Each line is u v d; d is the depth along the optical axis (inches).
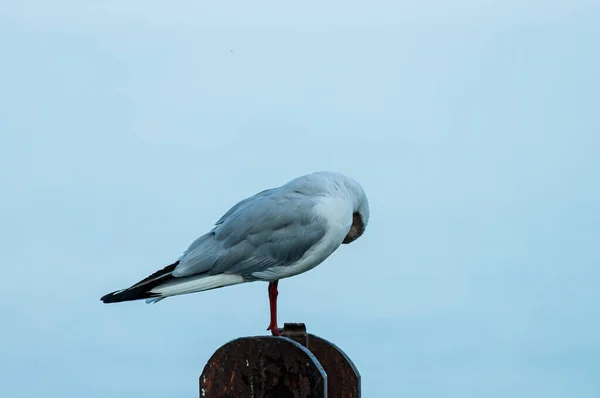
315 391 311.7
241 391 321.7
